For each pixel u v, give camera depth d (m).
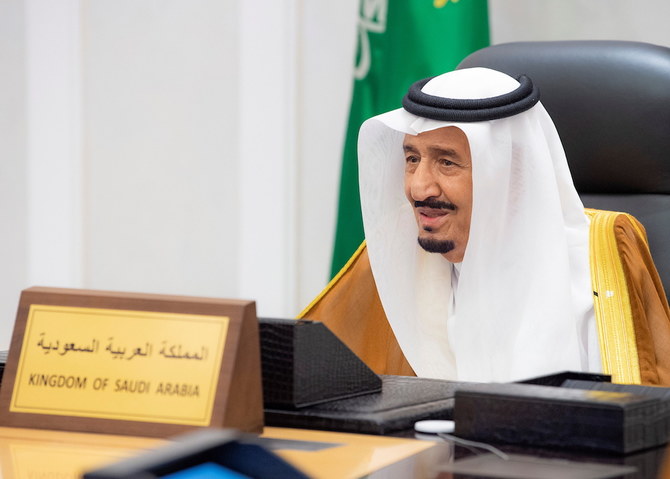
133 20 6.54
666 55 3.94
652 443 1.83
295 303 6.27
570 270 3.57
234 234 6.39
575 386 2.26
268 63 6.23
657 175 3.92
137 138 6.57
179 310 1.89
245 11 6.26
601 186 4.02
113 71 6.60
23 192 6.81
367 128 3.60
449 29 5.29
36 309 1.98
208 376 1.84
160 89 6.51
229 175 6.38
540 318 3.29
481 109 3.33
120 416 1.87
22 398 1.94
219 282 6.45
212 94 6.39
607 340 3.48
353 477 1.58
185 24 6.42
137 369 1.89
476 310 3.36
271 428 1.98
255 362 1.88
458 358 3.40
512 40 5.67
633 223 3.65
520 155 3.40
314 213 6.22
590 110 3.98
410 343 3.64
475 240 3.34
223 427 1.81
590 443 1.77
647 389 2.18
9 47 6.75
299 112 6.20
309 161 6.21
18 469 1.62
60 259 6.75
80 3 6.59
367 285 3.85
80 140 6.66
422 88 3.58
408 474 1.60
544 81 4.04
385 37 5.45
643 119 3.91
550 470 1.62
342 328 3.83
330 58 6.11
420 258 3.65
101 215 6.70
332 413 1.97
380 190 3.66
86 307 1.95
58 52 6.66
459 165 3.37
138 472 1.07
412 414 2.00
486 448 1.79
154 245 6.58
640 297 3.55
